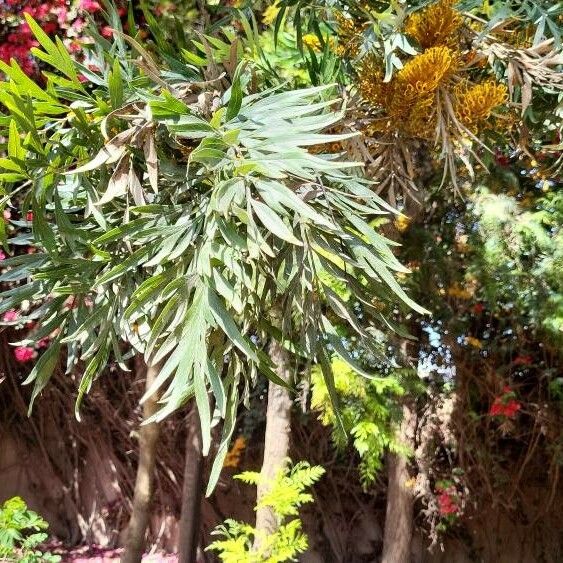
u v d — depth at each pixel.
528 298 3.18
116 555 4.95
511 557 4.23
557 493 4.14
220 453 1.47
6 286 3.84
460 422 3.90
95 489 5.17
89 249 1.72
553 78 2.01
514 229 3.11
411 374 3.29
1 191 1.61
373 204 1.56
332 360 3.02
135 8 3.30
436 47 1.78
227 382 1.61
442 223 3.44
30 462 5.19
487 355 3.85
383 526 4.55
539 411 3.83
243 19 1.95
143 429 3.93
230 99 1.49
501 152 3.12
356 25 2.02
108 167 1.65
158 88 1.70
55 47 1.60
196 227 1.44
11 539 2.99
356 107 1.97
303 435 4.57
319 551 4.62
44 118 1.65
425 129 1.96
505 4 2.01
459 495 4.07
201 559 4.75
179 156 1.68
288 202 1.31
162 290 1.40
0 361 4.99
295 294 1.55
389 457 3.69
